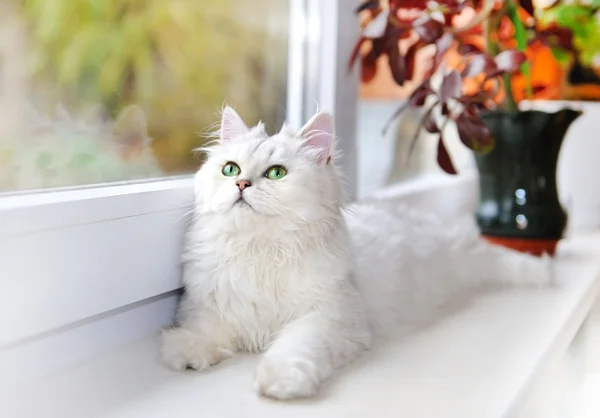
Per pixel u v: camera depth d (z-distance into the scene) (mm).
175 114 913
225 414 598
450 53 1092
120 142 837
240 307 716
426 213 1081
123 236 696
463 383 652
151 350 716
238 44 1000
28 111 748
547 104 1233
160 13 898
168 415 598
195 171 865
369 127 1180
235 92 998
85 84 809
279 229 702
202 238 729
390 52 995
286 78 1039
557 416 853
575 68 1272
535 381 672
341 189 762
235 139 757
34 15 754
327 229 728
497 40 1039
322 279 715
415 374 669
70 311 657
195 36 945
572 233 1240
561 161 1276
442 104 945
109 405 613
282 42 1030
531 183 1014
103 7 828
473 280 930
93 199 668
